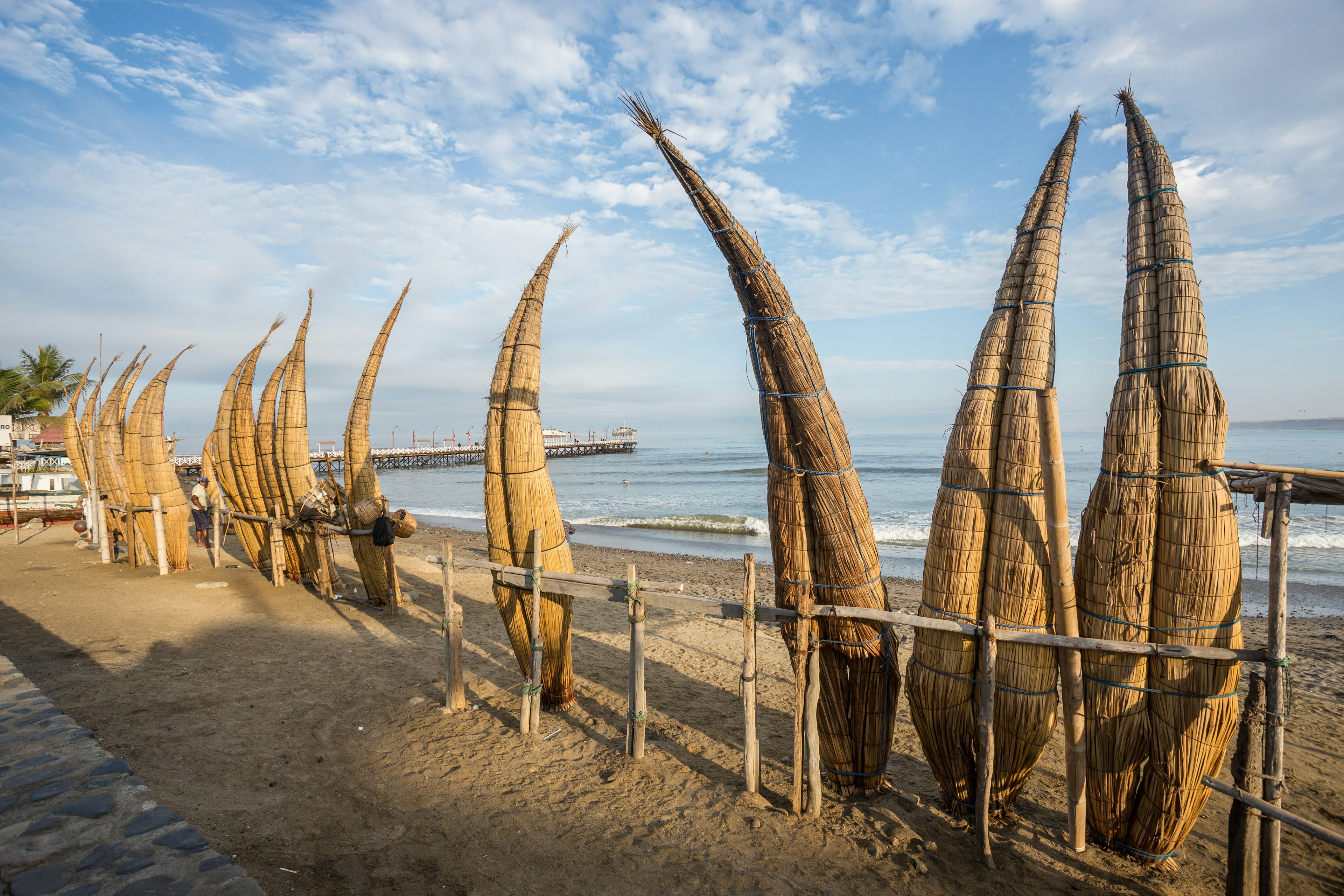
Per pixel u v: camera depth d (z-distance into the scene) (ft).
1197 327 12.28
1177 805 12.38
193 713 19.12
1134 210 13.30
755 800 15.29
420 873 12.30
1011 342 14.06
